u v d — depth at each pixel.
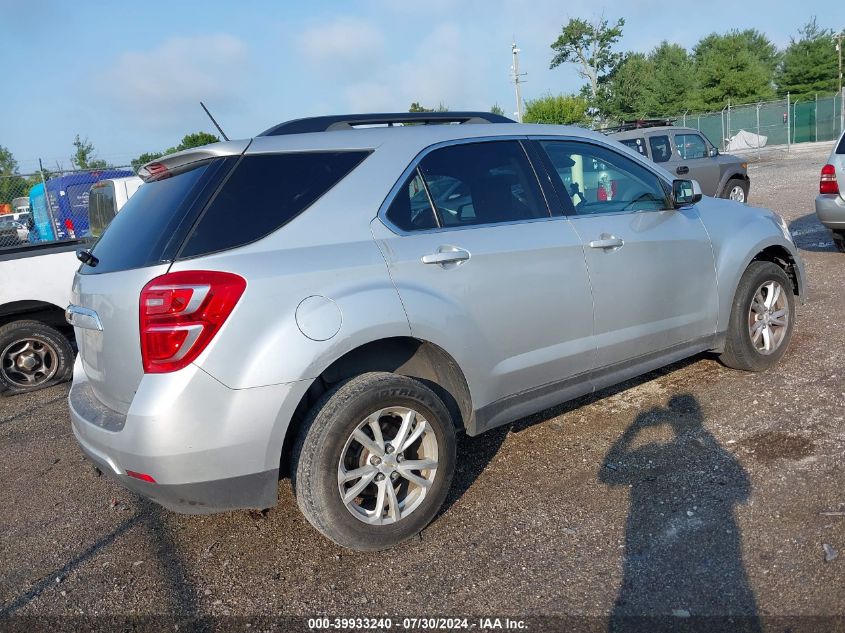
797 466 3.53
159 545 3.49
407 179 3.37
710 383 4.79
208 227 2.91
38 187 15.74
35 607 3.07
